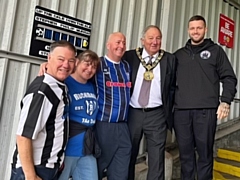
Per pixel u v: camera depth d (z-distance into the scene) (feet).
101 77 6.85
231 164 10.92
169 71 7.66
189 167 7.89
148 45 7.41
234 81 7.64
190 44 8.11
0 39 7.50
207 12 14.40
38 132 4.49
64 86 5.10
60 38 8.55
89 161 6.15
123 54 7.40
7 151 7.63
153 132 7.36
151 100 7.38
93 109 6.29
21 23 7.84
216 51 7.80
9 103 7.65
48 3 8.36
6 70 7.56
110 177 6.93
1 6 7.52
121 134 6.89
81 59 6.22
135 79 7.54
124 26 10.49
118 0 10.26
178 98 7.92
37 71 8.22
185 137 7.81
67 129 5.14
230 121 15.12
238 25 16.56
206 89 7.64
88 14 9.33
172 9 12.32
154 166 7.28
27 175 4.30
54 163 4.81
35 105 4.47
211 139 7.70
